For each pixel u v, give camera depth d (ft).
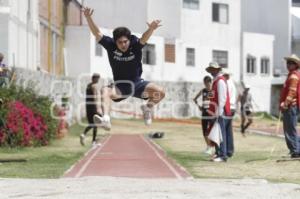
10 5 92.22
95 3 173.68
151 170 53.36
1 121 72.84
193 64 181.27
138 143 87.81
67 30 155.84
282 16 210.79
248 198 38.04
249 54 195.31
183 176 49.14
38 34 118.11
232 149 62.85
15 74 84.79
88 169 53.78
